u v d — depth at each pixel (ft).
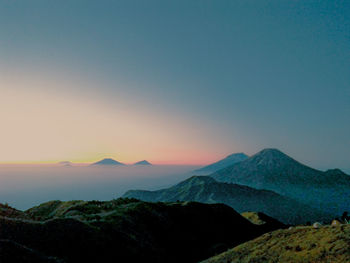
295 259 75.97
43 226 113.70
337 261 63.93
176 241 193.98
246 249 108.27
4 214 134.31
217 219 301.63
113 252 118.93
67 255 101.04
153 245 159.02
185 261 171.73
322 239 82.89
